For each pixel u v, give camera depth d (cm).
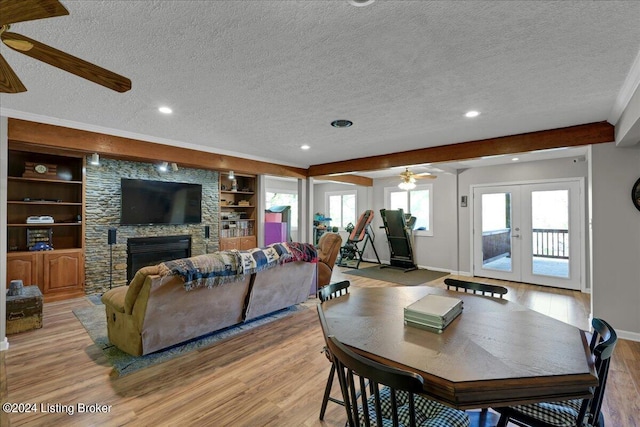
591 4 145
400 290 233
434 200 731
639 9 149
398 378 103
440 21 159
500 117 316
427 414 142
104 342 310
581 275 525
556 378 111
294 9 150
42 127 322
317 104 280
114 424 194
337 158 556
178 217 573
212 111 299
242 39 176
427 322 157
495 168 621
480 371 114
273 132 376
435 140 415
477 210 647
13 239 446
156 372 256
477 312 179
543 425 139
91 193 481
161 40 176
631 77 222
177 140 420
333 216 954
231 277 301
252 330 347
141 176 534
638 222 318
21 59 198
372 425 136
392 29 167
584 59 199
